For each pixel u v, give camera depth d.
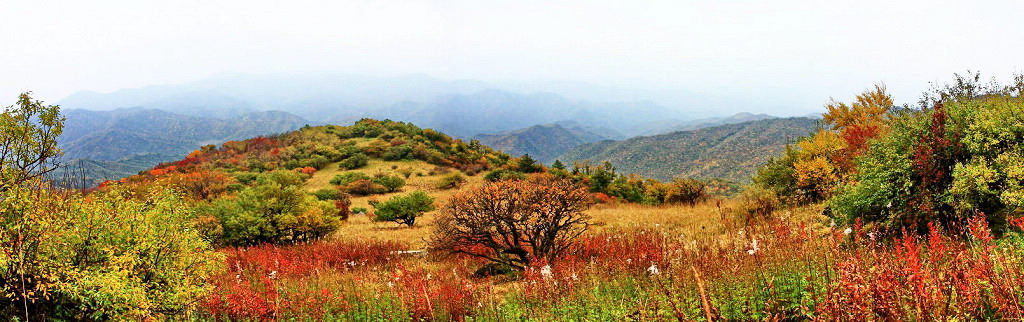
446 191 60.78
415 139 105.00
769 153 178.12
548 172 76.31
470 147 116.81
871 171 9.03
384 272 11.37
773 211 14.17
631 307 5.43
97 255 6.45
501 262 11.41
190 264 7.64
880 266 3.42
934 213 7.40
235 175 71.31
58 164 6.28
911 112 10.22
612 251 9.21
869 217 8.68
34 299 5.40
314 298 8.43
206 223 18.69
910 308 3.18
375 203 48.31
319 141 103.69
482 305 7.46
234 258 14.65
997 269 3.82
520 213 10.72
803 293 4.38
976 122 7.73
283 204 21.16
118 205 6.75
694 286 5.19
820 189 15.41
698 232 12.34
